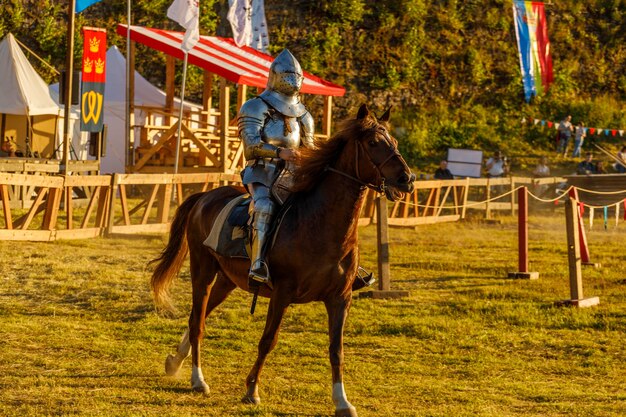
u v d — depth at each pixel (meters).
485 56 42.25
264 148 7.52
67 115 19.89
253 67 24.61
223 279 8.54
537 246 20.30
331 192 7.33
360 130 7.24
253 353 9.78
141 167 24.89
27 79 25.12
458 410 7.61
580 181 28.19
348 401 7.52
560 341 10.70
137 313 11.66
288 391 8.15
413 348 10.28
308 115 8.00
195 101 36.28
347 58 40.09
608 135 38.88
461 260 17.59
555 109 40.03
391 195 7.14
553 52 43.03
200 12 38.38
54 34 36.31
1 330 10.30
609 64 43.41
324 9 41.28
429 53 41.47
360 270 8.08
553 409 7.73
